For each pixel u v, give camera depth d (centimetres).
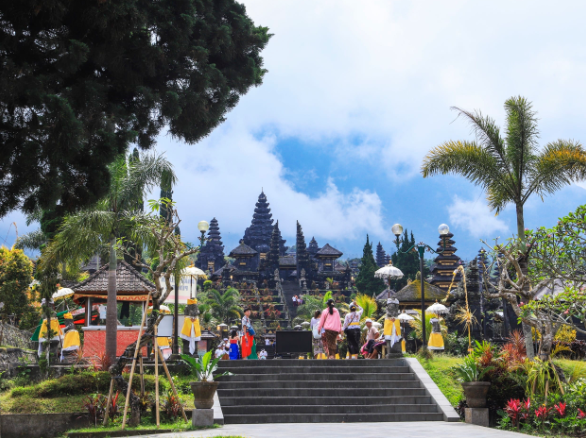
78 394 1556
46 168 1248
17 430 1380
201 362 1312
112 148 1323
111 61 1373
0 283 2962
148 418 1398
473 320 2773
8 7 1175
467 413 1383
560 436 1180
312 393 1533
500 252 1595
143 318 1377
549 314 1472
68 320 1942
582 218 1393
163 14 1450
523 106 1872
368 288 8181
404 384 1608
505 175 1880
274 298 7131
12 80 1185
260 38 1722
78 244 1802
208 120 1586
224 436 1072
